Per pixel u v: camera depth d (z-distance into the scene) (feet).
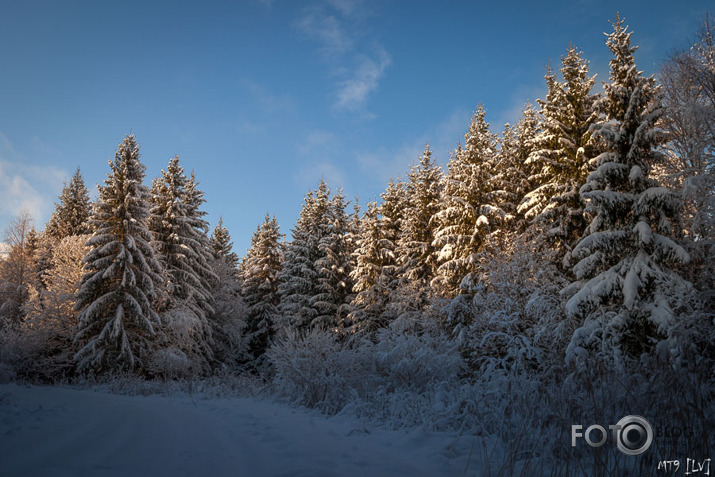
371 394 29.58
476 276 59.21
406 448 17.61
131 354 65.10
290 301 105.81
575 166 56.80
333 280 101.40
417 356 32.07
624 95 42.39
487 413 19.57
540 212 59.11
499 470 13.98
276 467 13.94
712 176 33.01
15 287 100.53
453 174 77.77
